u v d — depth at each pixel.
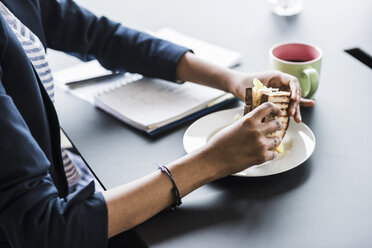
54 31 1.08
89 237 0.64
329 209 0.68
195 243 0.65
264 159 0.72
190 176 0.70
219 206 0.71
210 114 0.91
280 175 0.76
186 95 1.00
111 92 1.04
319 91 0.97
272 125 0.73
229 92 0.97
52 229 0.62
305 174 0.75
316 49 0.95
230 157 0.71
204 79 1.01
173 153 0.85
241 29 1.26
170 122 0.93
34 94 0.77
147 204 0.68
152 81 1.09
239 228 0.66
